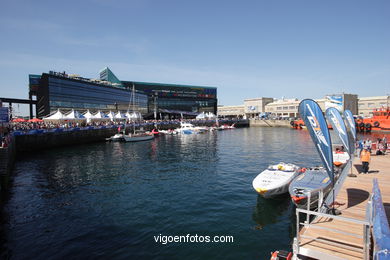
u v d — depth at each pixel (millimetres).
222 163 34219
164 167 31859
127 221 15594
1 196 19922
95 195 20781
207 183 23969
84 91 94562
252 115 160125
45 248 12570
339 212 11148
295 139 65938
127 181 25094
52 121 66125
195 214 16516
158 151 46469
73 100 88812
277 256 9234
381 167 20672
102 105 106125
